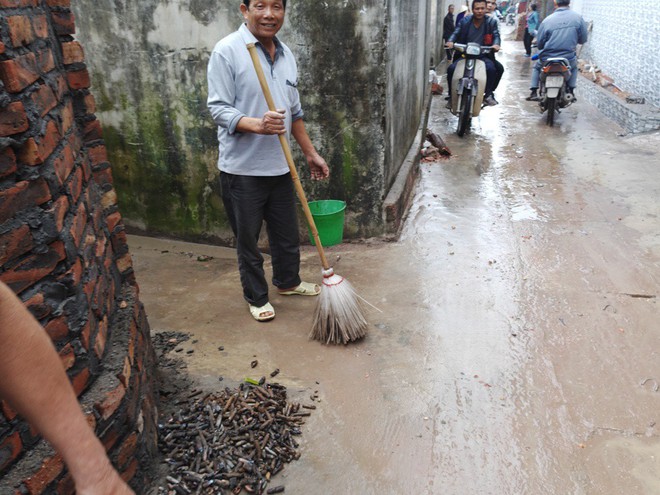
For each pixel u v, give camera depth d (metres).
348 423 2.54
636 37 8.43
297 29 3.92
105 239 2.24
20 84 1.56
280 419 2.53
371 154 4.23
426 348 3.08
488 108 9.36
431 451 2.37
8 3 1.59
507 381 2.79
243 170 3.10
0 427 1.47
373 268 4.04
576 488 2.17
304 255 4.33
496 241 4.38
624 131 7.35
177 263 4.33
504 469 2.27
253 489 2.17
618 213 4.79
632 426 2.47
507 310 3.42
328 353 3.07
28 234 1.58
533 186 5.56
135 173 4.60
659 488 2.15
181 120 4.30
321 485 2.21
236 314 3.53
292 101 3.23
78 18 4.17
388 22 3.89
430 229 4.66
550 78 7.60
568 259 4.04
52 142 1.74
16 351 0.88
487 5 7.36
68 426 0.95
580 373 2.84
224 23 3.93
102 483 0.97
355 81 4.02
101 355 1.95
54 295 1.69
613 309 3.39
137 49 4.17
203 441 2.36
